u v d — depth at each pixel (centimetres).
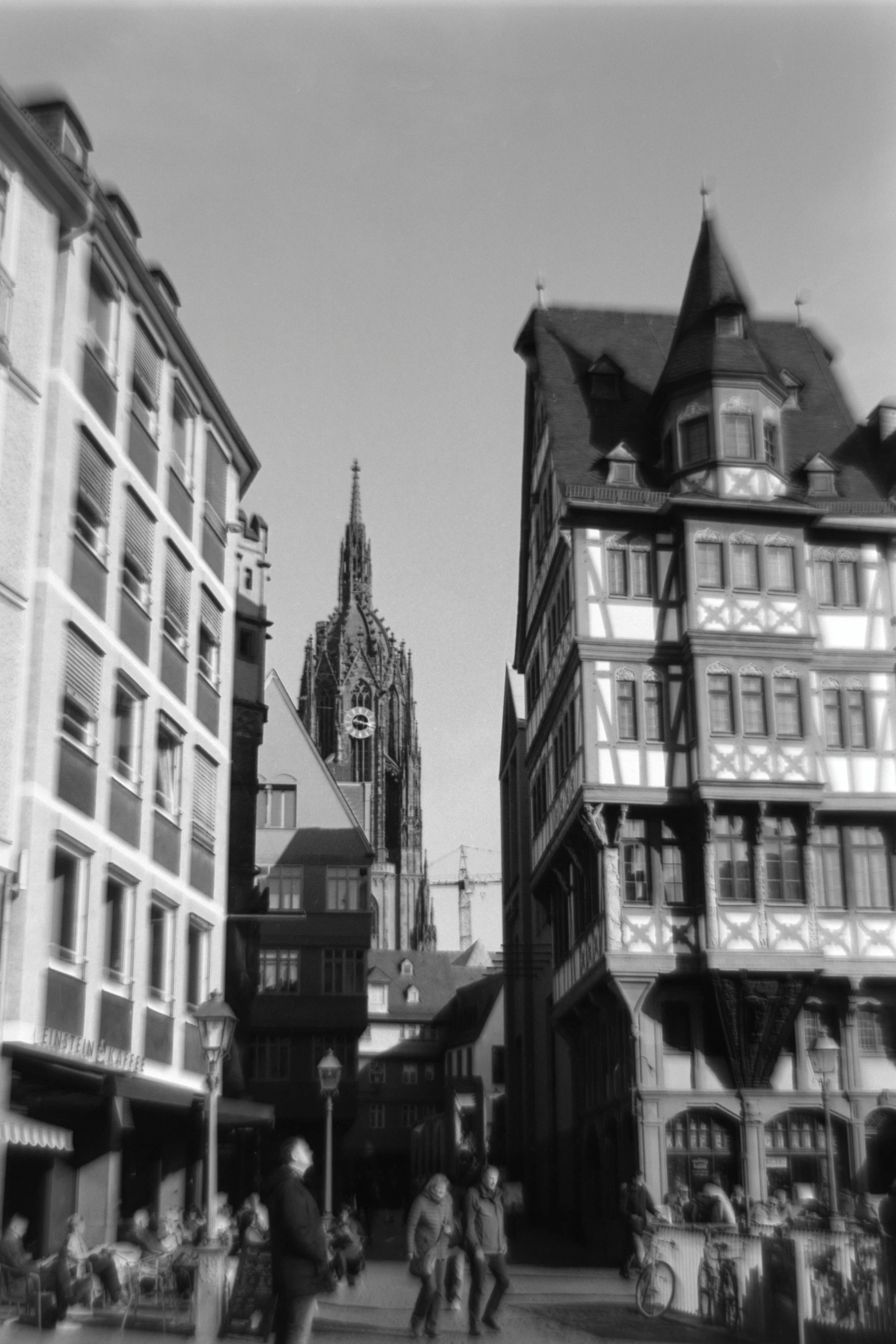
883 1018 3597
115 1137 2364
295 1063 5400
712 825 3506
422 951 10588
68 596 2225
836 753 3659
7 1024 1964
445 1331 1825
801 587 3712
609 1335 1780
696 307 3959
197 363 2908
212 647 3112
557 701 3934
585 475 3878
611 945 3459
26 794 2052
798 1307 1520
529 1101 4800
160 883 2622
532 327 4353
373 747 13825
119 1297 1925
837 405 4250
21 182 2145
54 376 2220
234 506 3278
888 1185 3494
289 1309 1077
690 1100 3425
